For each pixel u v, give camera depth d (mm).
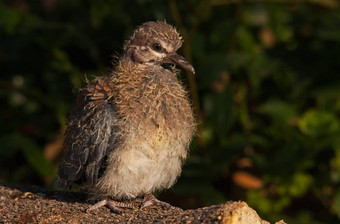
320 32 11805
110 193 8547
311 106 12469
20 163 13312
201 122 11602
